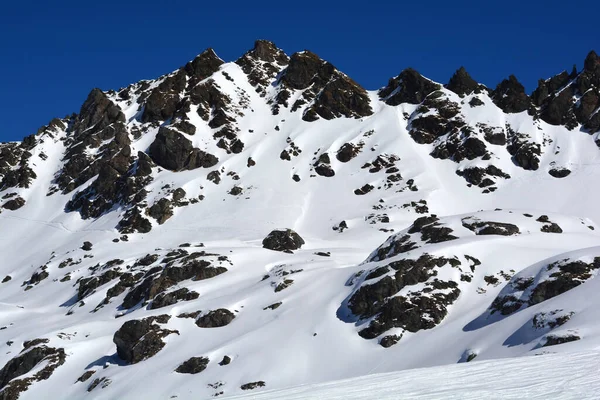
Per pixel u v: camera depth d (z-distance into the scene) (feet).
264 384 211.61
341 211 538.47
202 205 568.41
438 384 82.33
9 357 286.46
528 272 218.18
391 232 474.49
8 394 248.11
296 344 231.30
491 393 74.38
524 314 193.67
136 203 577.02
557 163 569.23
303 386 91.91
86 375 253.65
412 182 561.43
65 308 394.93
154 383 228.63
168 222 549.95
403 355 210.38
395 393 78.95
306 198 568.82
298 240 410.31
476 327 210.59
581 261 209.15
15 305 415.03
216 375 222.28
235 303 278.87
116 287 365.61
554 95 644.69
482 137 609.01
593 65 651.66
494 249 265.13
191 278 334.24
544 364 88.07
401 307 231.30
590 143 592.60
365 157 617.21
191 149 634.43
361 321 237.04
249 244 426.51
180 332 265.54
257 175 604.08
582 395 70.33
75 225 597.11
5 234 604.90
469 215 315.37
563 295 191.52
